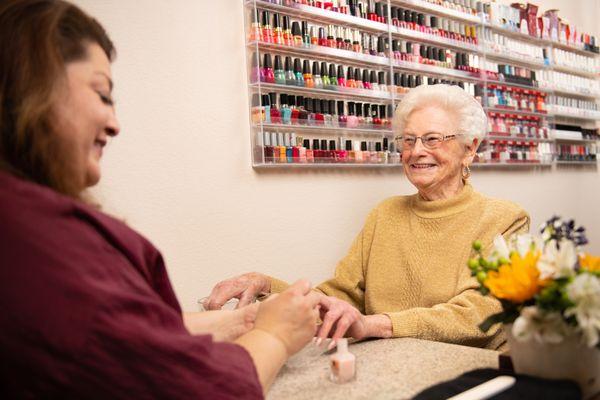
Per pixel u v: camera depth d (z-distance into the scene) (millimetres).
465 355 1077
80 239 634
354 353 1146
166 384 651
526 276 818
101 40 763
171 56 1608
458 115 1618
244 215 1776
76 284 604
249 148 1792
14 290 585
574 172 3381
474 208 1596
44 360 589
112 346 615
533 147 2924
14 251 594
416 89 1686
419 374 979
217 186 1710
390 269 1646
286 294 911
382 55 2105
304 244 1941
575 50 3287
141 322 645
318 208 1984
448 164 1617
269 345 854
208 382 689
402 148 1695
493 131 2641
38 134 675
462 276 1512
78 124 703
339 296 1755
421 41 2299
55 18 697
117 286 643
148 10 1562
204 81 1680
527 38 2881
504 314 872
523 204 2941
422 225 1634
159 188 1586
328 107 1940
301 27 1889
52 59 678
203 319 1139
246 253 1784
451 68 2402
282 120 1805
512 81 2740
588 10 3666
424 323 1314
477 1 2559
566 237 910
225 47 1729
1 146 680
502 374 915
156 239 1580
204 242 1683
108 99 761
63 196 659
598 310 774
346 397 889
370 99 2102
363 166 2115
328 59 1975
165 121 1596
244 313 1160
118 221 741
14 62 672
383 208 1765
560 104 3127
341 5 1976
